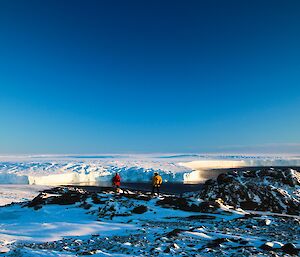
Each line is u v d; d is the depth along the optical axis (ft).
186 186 164.35
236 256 21.16
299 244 26.25
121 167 241.35
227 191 61.16
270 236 30.14
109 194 53.78
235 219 40.04
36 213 47.01
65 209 47.83
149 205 47.01
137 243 25.45
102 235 30.71
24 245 26.50
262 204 57.16
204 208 44.39
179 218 40.78
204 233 29.37
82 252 22.50
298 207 55.01
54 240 29.07
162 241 25.98
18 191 118.73
